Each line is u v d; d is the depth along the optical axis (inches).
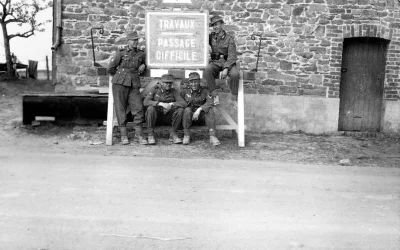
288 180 278.5
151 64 378.3
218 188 255.9
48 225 198.1
